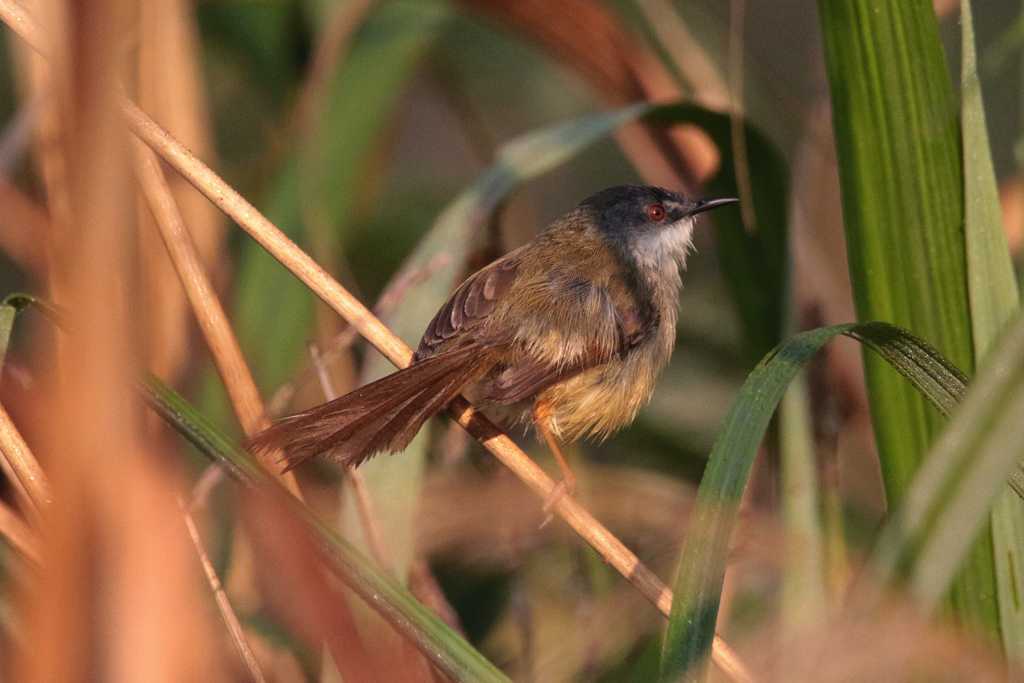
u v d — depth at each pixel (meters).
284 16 12.09
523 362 8.20
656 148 11.07
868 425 10.91
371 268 13.61
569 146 8.77
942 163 6.86
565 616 7.99
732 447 5.37
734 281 9.21
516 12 10.91
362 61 11.09
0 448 5.85
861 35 7.01
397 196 14.53
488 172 8.70
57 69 3.23
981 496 4.17
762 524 7.32
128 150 2.95
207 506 8.52
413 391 7.00
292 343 9.86
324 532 5.20
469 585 9.65
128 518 2.95
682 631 5.09
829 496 8.52
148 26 9.61
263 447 6.26
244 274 9.83
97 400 2.96
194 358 9.52
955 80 13.66
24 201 9.50
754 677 3.98
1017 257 9.49
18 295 5.84
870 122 7.07
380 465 7.43
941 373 5.67
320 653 6.34
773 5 16.02
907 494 4.26
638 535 7.91
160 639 2.93
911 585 4.04
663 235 9.59
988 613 6.27
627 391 8.91
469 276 9.23
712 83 10.93
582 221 9.50
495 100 15.88
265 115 12.29
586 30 10.83
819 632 3.94
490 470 8.66
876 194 7.09
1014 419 4.23
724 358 12.67
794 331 8.38
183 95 9.81
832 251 11.69
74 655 2.90
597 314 8.62
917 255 6.98
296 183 10.53
